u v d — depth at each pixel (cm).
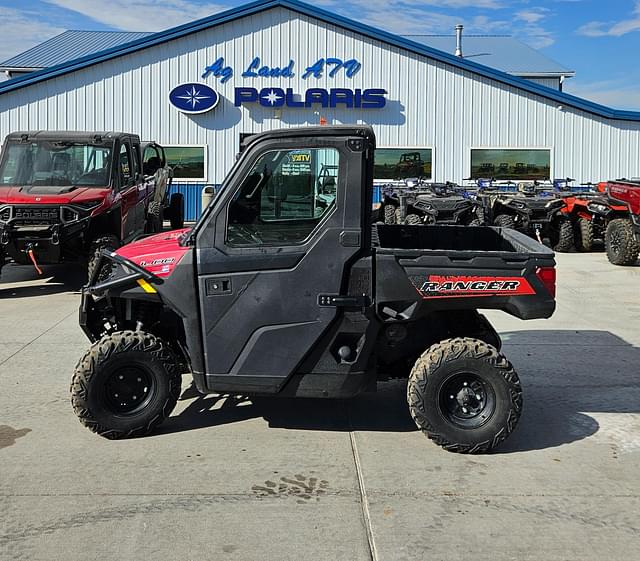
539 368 684
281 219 468
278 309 468
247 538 368
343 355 471
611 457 475
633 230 1322
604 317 916
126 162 1207
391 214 1761
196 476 441
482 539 368
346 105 2170
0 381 637
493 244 608
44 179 1127
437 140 2186
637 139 2197
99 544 362
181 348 521
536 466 459
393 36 2136
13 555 351
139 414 494
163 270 475
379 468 454
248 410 559
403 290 469
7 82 2088
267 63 2144
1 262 1047
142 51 2122
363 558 350
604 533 376
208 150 2161
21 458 468
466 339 477
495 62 3278
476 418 473
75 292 1081
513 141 2188
